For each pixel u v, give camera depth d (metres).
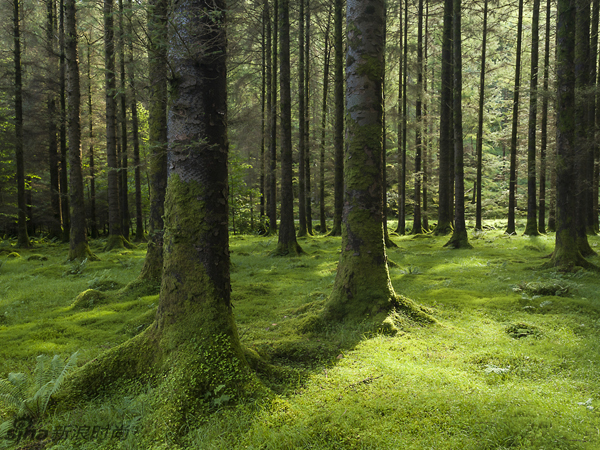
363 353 4.32
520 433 2.73
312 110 26.41
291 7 18.91
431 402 3.14
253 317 6.27
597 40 14.98
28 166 20.94
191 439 2.79
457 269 10.45
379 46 5.82
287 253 13.74
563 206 9.36
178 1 3.70
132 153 20.02
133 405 3.14
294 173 31.56
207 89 3.79
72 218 12.83
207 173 3.76
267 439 2.71
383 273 5.69
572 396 3.26
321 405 3.17
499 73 24.48
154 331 3.86
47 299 7.92
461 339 4.75
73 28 12.51
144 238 20.59
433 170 30.08
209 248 3.75
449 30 19.33
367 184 5.73
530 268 9.84
